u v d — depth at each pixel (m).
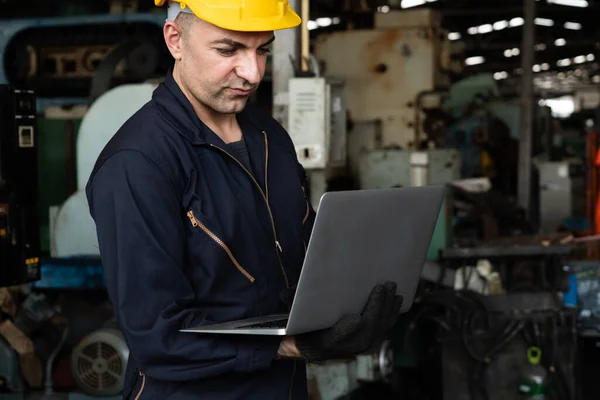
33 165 2.83
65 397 3.08
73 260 3.19
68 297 3.32
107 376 3.02
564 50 19.78
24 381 3.15
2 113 2.70
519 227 4.52
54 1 4.47
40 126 3.48
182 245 1.53
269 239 1.67
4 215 2.70
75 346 3.07
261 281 1.64
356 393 3.85
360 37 5.05
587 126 11.98
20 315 3.17
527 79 6.27
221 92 1.55
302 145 3.41
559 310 3.38
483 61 20.77
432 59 4.96
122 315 1.49
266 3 1.52
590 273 3.91
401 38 4.98
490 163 6.98
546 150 7.38
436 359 3.40
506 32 17.19
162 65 4.37
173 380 1.50
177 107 1.60
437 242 3.81
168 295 1.48
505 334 3.30
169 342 1.47
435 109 5.11
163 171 1.52
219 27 1.49
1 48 4.44
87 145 3.12
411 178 4.30
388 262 1.60
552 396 3.32
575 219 6.21
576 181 6.56
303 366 1.79
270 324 1.51
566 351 3.36
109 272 1.51
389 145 5.05
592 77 24.86
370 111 5.07
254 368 1.52
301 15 3.50
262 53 1.57
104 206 1.51
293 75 3.51
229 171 1.62
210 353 1.48
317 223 1.37
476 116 6.88
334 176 4.96
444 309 3.46
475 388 3.28
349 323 1.48
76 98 4.54
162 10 4.40
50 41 4.50
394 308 1.55
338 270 1.45
